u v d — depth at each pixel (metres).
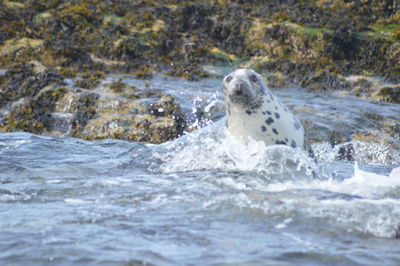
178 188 22.88
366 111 52.44
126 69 68.88
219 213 18.83
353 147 45.62
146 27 75.38
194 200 20.64
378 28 75.19
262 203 19.72
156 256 14.73
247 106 29.62
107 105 56.34
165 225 17.58
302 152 29.83
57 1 80.56
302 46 71.75
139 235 16.56
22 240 16.12
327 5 78.75
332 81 65.50
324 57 70.38
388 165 38.69
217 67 70.38
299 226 17.42
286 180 25.17
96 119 54.97
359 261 14.49
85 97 57.31
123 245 15.64
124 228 17.28
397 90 61.75
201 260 14.42
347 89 64.44
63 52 70.19
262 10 78.81
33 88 61.06
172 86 61.09
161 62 70.31
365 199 20.42
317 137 46.94
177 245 15.64
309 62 70.31
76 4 80.19
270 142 29.86
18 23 74.50
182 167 28.81
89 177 26.42
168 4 81.38
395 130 49.84
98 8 79.31
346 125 48.91
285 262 14.31
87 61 69.69
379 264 14.31
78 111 56.41
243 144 29.92
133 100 56.62
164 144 34.66
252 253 14.95
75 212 19.31
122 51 71.38
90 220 18.22
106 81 61.69
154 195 21.72
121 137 52.12
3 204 20.77
